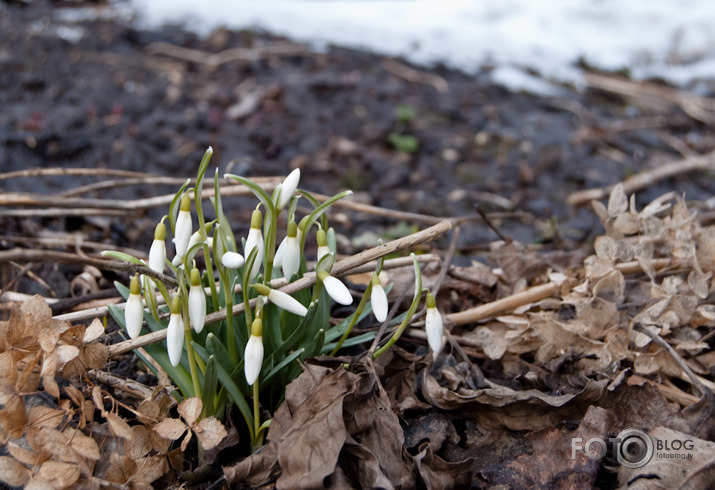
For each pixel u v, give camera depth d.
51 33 1.29
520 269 0.65
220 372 0.51
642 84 1.46
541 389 0.58
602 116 1.29
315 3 1.71
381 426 0.52
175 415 0.55
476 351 0.61
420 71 1.37
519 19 1.70
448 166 1.08
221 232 0.52
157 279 0.51
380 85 1.27
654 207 0.62
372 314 0.63
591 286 0.61
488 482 0.53
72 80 1.16
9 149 0.97
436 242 0.86
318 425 0.50
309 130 1.12
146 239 0.76
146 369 0.58
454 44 1.53
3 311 0.62
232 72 1.26
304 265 0.54
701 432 0.54
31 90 1.12
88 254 0.69
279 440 0.52
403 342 0.62
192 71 1.25
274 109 1.16
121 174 0.71
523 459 0.54
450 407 0.56
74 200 0.68
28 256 0.59
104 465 0.52
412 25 1.61
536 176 1.07
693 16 1.77
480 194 1.01
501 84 1.37
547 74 1.44
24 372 0.50
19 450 0.50
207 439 0.50
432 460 0.52
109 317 0.61
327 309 0.55
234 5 1.58
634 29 1.70
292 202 0.52
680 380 0.60
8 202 0.67
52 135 1.01
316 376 0.53
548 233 0.87
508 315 0.61
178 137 1.06
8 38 1.25
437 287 0.61
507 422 0.55
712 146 1.20
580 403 0.54
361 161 1.06
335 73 1.30
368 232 0.89
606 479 0.53
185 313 0.50
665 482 0.51
